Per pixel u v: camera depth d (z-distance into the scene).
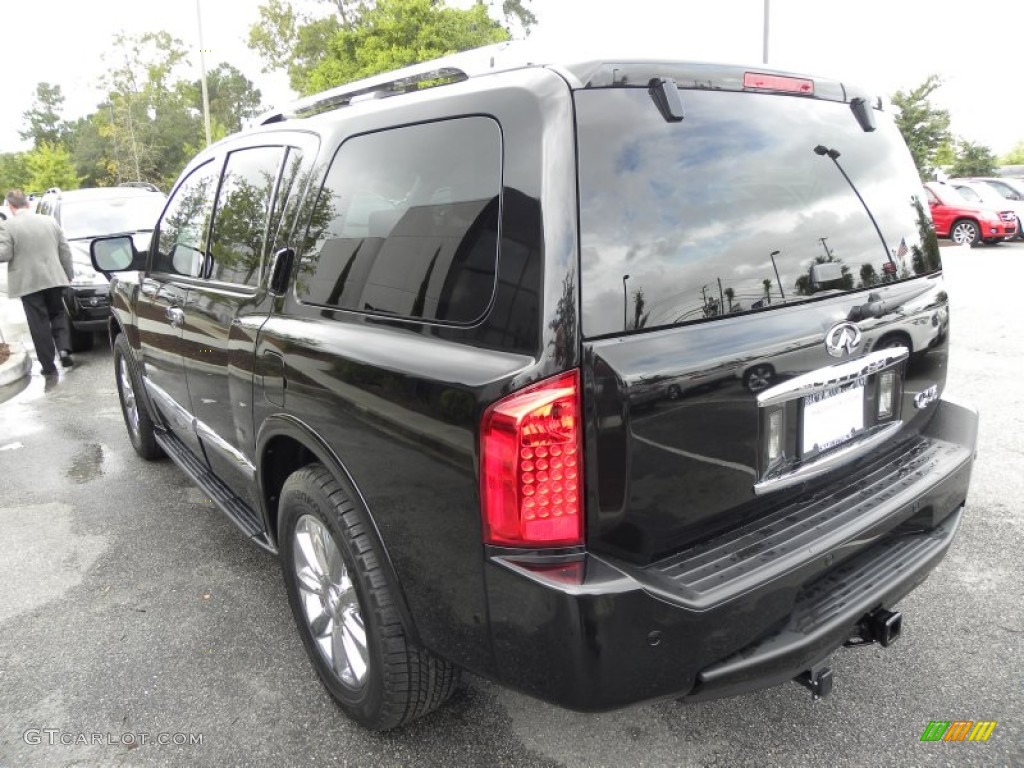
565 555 1.75
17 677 2.81
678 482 1.83
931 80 26.56
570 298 1.68
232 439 3.08
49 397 6.98
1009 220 18.06
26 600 3.36
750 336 1.91
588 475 1.72
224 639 3.02
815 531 2.03
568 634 1.69
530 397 1.69
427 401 1.88
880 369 2.29
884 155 2.45
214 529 4.04
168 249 3.82
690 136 1.92
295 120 2.84
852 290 2.21
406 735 2.44
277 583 3.46
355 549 2.16
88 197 10.31
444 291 1.95
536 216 1.74
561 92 1.77
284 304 2.56
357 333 2.18
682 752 2.34
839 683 2.63
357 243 2.29
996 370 6.43
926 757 2.28
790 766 2.27
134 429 5.07
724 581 1.81
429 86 2.29
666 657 1.75
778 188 2.07
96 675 2.81
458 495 1.83
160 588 3.43
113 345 5.04
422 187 2.07
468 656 1.94
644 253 1.78
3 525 4.16
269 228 2.77
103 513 4.28
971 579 3.24
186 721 2.55
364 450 2.10
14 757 2.40
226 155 3.29
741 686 1.88
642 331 1.76
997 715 2.45
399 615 2.12
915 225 2.50
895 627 2.15
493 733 2.44
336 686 2.48
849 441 2.27
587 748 2.37
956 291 10.84
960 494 2.50
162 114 52.53
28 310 7.47
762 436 1.99
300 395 2.36
